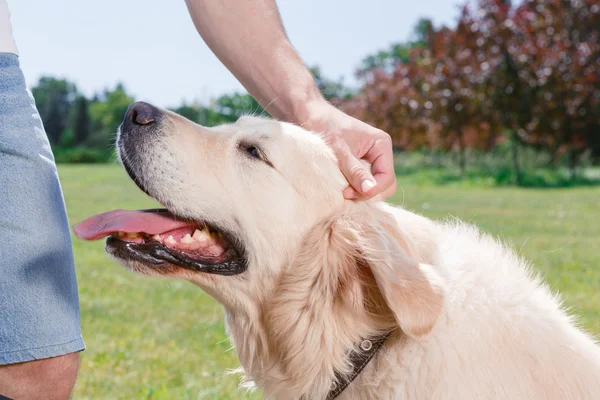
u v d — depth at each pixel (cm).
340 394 75
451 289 72
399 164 976
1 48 65
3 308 63
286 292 76
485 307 71
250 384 85
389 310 72
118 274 213
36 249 64
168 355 129
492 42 702
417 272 68
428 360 69
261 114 93
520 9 704
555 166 781
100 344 136
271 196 77
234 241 78
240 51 87
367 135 80
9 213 63
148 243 75
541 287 77
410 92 795
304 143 79
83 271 217
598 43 687
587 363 70
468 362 68
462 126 730
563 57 680
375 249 70
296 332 76
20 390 65
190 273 77
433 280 68
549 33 696
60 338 65
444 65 725
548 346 69
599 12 685
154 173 77
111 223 76
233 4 86
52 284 65
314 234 76
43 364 65
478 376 67
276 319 77
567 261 221
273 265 77
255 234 77
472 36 717
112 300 176
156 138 78
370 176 76
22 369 64
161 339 141
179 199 77
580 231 296
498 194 537
